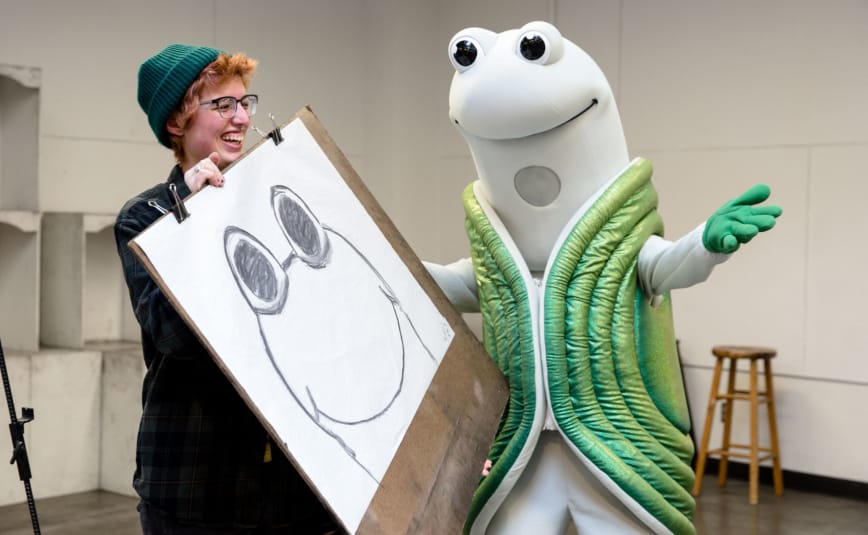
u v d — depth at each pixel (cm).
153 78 178
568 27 562
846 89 470
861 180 468
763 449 468
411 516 163
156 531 172
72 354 452
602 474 222
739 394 473
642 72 533
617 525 230
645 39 532
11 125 472
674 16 521
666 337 239
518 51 216
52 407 446
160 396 172
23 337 461
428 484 172
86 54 500
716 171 509
